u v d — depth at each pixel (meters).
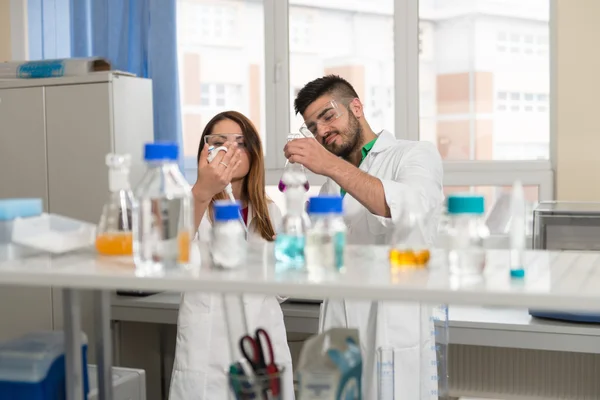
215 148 1.91
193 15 3.79
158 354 3.47
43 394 1.45
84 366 1.54
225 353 2.16
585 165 3.14
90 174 3.09
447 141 3.49
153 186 1.30
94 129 3.07
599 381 2.97
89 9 3.80
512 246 1.20
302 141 1.81
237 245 1.27
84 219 3.12
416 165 2.16
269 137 3.72
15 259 1.40
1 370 1.46
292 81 3.69
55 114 3.13
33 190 3.18
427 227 2.01
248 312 2.13
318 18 3.63
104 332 1.58
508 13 3.37
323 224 1.26
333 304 2.16
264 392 1.28
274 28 3.67
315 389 1.27
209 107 3.80
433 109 3.49
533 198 3.37
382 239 2.26
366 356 2.09
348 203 2.30
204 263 1.34
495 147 3.43
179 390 2.17
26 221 1.41
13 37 4.02
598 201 3.11
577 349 2.53
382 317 2.07
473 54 3.42
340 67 3.62
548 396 3.04
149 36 3.67
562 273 1.23
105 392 1.58
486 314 2.76
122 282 1.20
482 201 1.25
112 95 3.04
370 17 3.56
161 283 1.18
